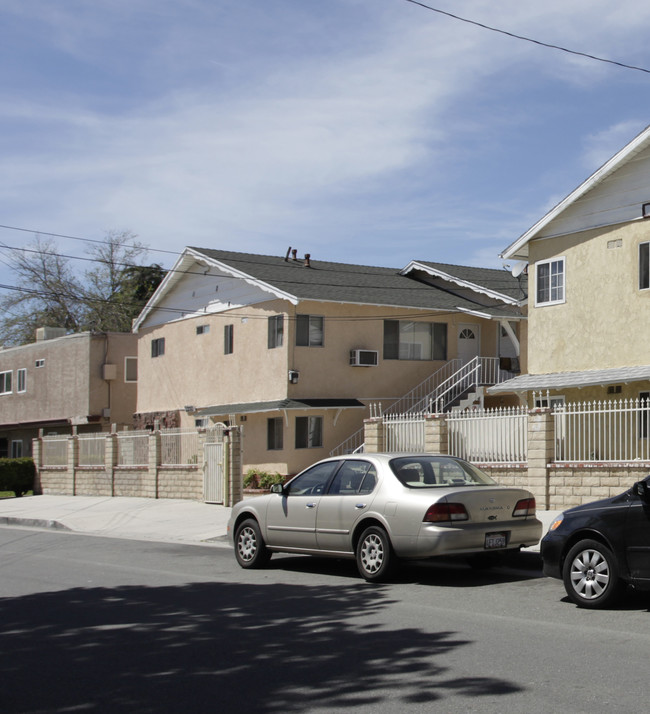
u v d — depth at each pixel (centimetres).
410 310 3098
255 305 3073
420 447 1955
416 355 3116
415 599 1016
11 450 4741
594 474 1641
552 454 1722
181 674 714
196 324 3419
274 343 2970
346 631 847
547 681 653
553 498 1702
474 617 898
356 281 3247
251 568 1325
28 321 5991
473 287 3172
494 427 1827
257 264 3269
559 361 2209
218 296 3294
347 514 1182
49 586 1208
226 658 761
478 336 3241
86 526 2141
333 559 1409
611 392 2083
